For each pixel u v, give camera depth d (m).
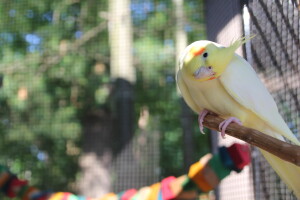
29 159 4.98
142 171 4.62
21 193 2.43
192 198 2.12
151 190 2.22
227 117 1.43
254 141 1.19
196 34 5.20
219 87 1.35
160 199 2.15
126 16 5.00
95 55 5.45
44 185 4.94
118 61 4.94
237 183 2.30
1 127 5.01
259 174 1.99
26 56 5.30
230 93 1.33
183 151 4.55
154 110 5.38
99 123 4.94
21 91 5.15
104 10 5.45
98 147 4.82
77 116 5.12
